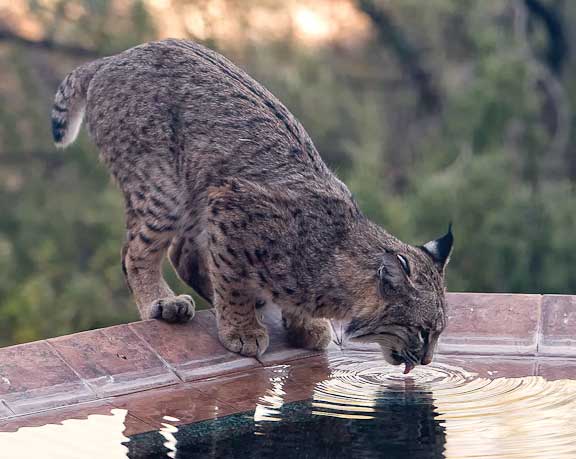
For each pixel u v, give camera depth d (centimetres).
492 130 1895
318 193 872
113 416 737
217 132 905
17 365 784
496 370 833
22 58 1886
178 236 954
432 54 2161
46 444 686
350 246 857
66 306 1672
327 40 2106
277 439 695
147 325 867
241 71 952
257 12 1889
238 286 864
